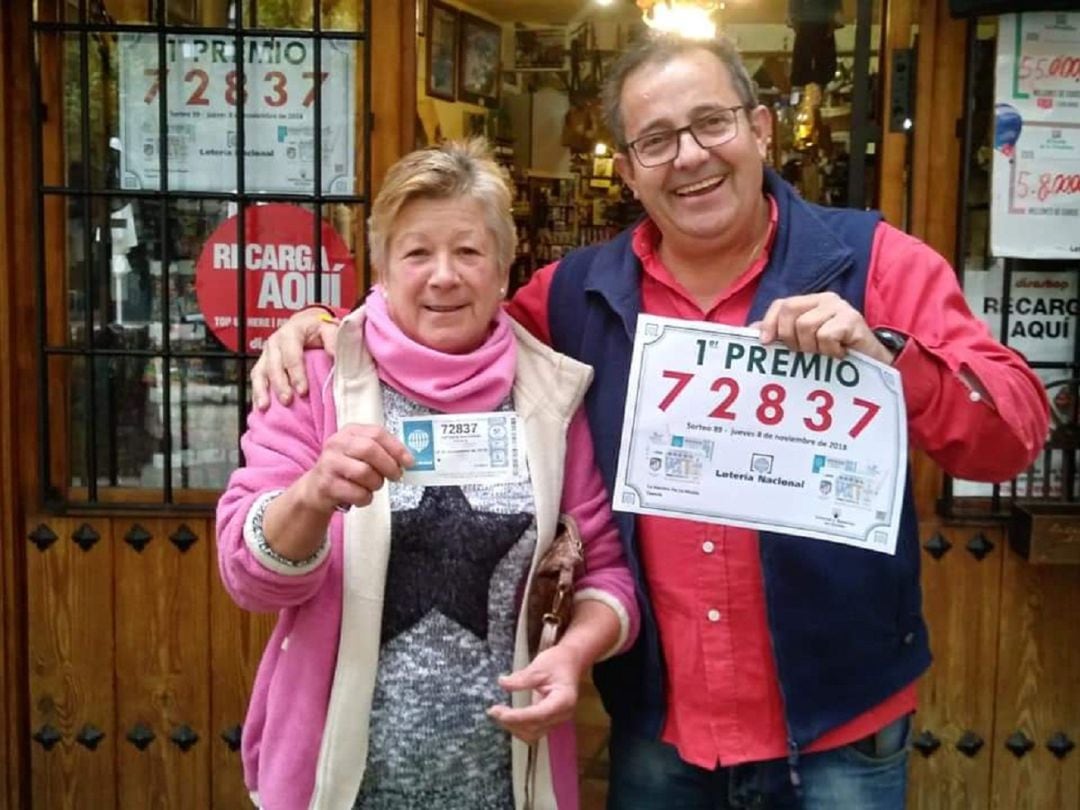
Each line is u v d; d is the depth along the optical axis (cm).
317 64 276
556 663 156
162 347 284
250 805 290
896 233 178
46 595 286
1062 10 262
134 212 284
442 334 164
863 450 159
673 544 177
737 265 181
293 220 281
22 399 284
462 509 163
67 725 289
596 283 186
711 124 171
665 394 164
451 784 163
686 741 181
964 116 268
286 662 164
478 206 163
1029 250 271
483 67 541
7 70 275
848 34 388
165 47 278
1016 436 158
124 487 291
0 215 275
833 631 174
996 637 280
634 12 543
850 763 181
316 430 167
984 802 284
